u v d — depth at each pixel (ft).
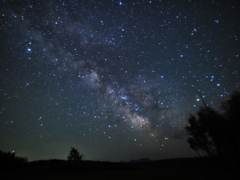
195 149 49.83
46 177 39.29
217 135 39.40
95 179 33.01
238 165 35.63
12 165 61.11
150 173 38.68
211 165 42.24
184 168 44.70
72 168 51.42
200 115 42.50
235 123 36.11
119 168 53.06
